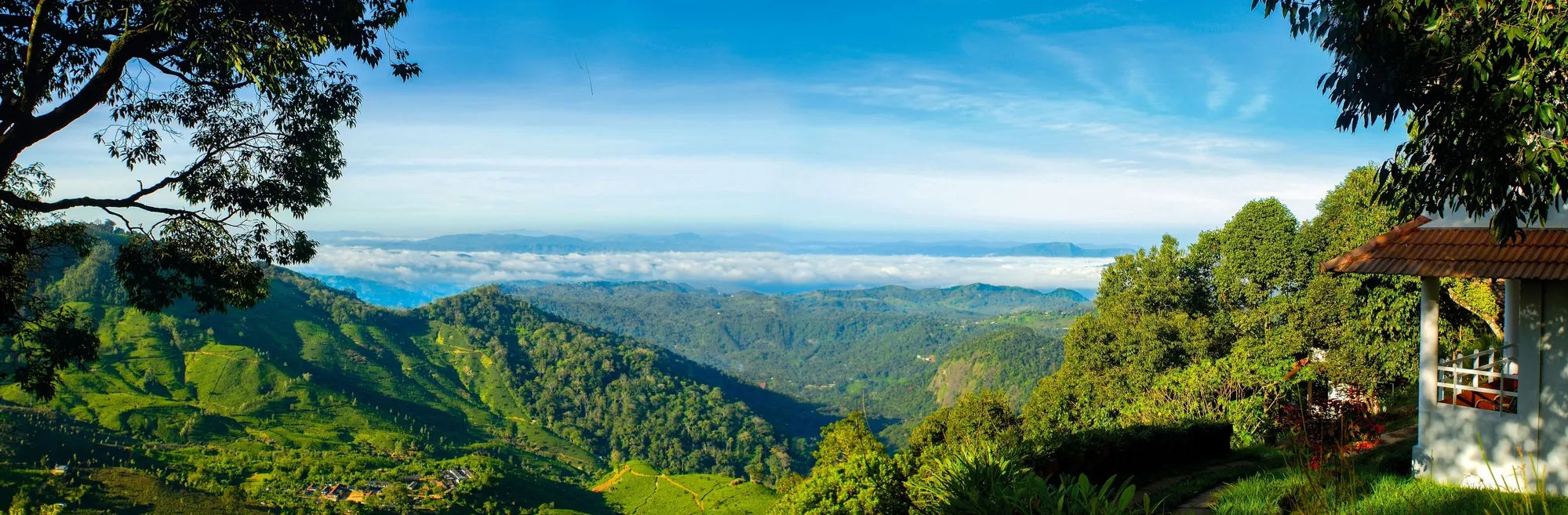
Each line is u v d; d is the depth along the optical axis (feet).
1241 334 106.01
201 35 27.96
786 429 608.19
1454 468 26.91
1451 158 20.18
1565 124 17.67
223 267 37.63
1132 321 112.37
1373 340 70.44
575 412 537.65
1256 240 100.83
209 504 250.78
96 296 459.32
